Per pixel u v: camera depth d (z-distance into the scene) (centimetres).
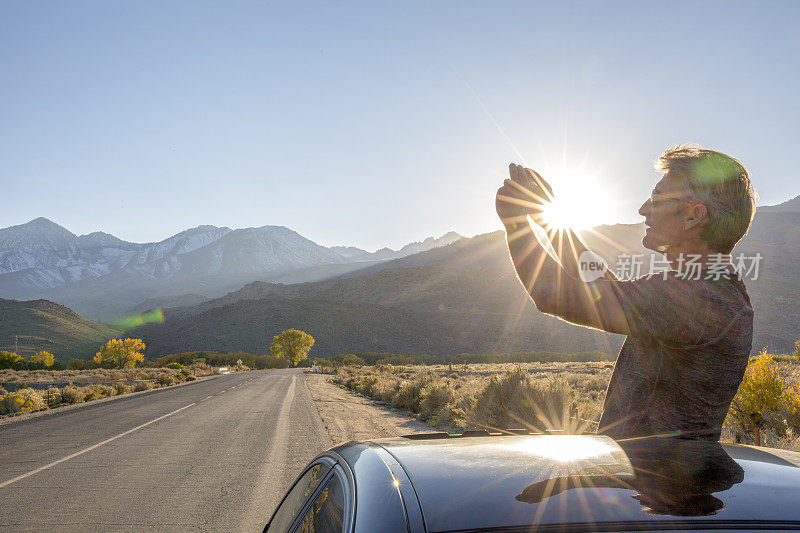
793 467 144
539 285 144
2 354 9994
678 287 142
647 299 141
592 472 134
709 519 114
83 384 5897
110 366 12588
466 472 141
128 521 760
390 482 143
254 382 5256
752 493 124
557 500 121
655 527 111
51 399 3109
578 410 1468
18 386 5734
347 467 178
